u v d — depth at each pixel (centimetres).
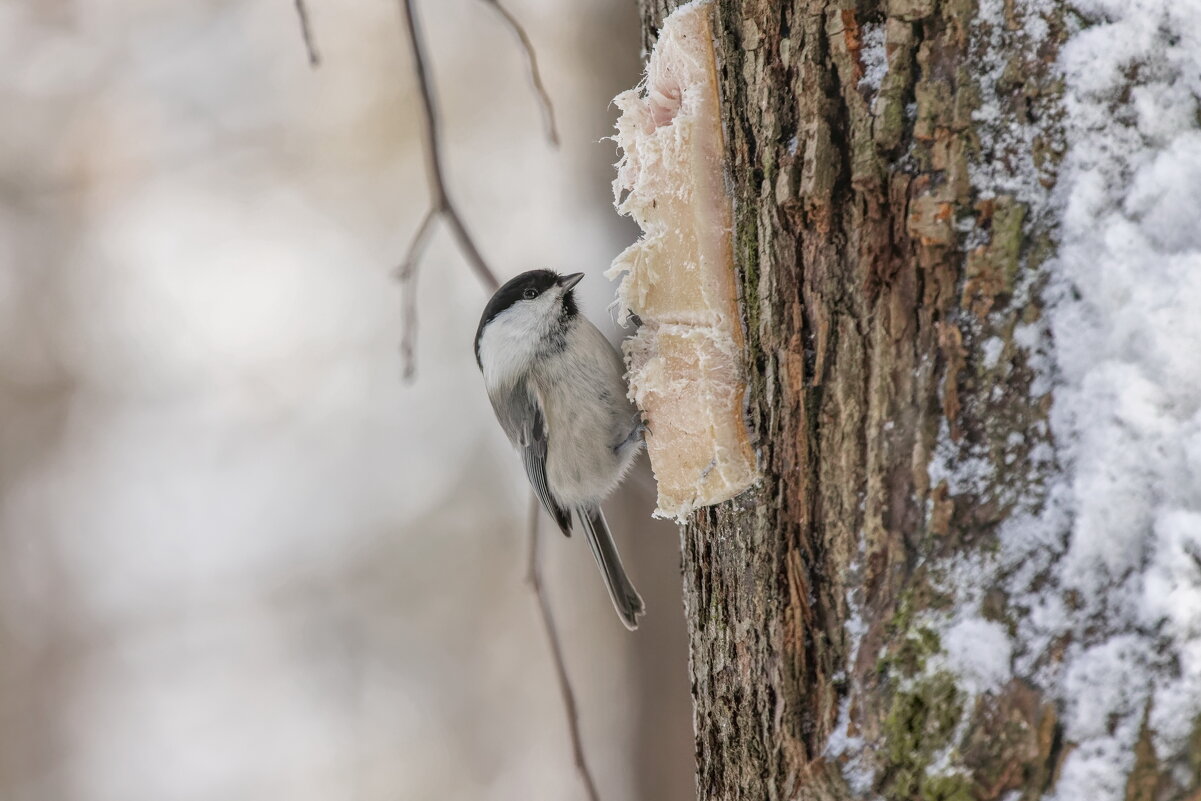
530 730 1709
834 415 446
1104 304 374
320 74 1602
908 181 419
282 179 1655
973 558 393
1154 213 371
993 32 402
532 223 1514
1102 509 365
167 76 1673
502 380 870
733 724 494
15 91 1675
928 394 412
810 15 454
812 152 450
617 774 1250
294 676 1809
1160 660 351
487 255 1534
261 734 1766
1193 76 374
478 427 1705
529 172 1511
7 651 1681
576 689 1577
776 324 477
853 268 439
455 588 1739
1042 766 364
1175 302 361
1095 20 385
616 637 1375
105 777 1688
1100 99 381
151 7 1691
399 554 1747
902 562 414
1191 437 356
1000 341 395
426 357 1694
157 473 1788
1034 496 384
